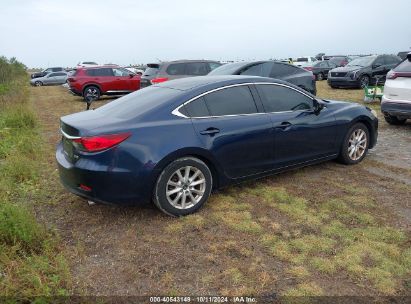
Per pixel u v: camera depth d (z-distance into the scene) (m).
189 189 4.14
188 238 3.71
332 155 5.54
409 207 4.28
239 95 4.57
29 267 3.10
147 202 4.00
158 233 3.82
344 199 4.53
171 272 3.17
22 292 2.81
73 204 4.59
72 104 16.72
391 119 8.86
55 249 3.52
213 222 4.02
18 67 45.56
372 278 3.02
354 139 5.77
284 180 5.20
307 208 4.31
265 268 3.19
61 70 40.84
